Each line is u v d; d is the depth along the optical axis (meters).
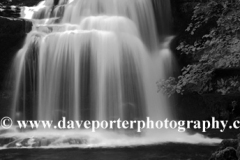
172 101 12.99
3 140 9.65
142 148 9.23
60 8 15.01
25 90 12.41
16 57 12.77
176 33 14.92
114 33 12.43
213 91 13.02
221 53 5.45
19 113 12.38
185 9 14.84
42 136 10.04
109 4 14.79
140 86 12.36
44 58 12.09
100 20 13.48
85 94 11.69
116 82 11.92
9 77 12.80
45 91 11.97
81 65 11.77
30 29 13.74
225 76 12.37
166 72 13.59
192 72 5.63
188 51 6.02
